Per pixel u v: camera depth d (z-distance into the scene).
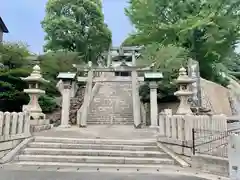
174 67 16.42
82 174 6.05
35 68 11.59
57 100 18.42
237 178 4.42
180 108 10.81
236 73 26.38
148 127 14.08
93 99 18.41
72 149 7.95
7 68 15.85
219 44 20.48
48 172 6.18
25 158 7.37
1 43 17.31
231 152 4.59
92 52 30.08
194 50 21.09
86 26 29.02
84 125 13.88
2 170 6.25
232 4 20.03
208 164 6.48
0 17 22.30
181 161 7.19
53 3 27.70
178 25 20.23
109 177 5.81
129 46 33.66
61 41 27.39
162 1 21.97
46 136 9.16
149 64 17.39
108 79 17.14
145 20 22.77
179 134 7.75
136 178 5.74
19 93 15.12
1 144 7.15
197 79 15.05
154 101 14.52
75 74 14.48
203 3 21.14
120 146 8.15
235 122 13.22
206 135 7.47
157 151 7.97
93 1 29.95
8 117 7.60
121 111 16.86
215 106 16.16
